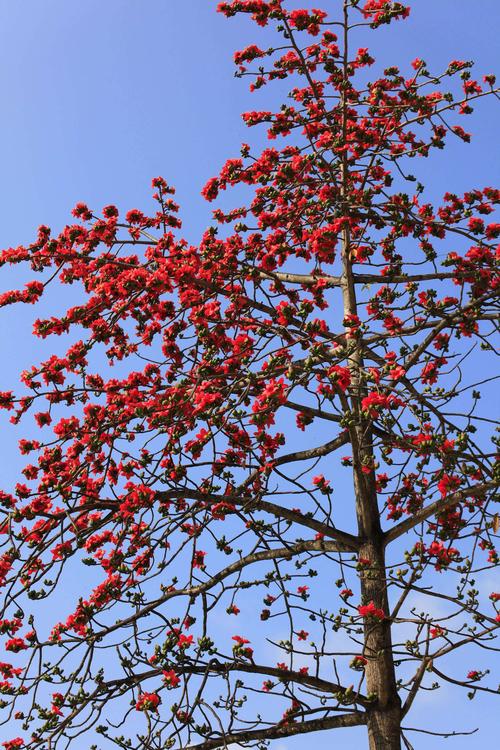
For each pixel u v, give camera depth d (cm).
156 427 707
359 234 873
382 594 742
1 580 729
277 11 847
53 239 793
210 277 798
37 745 742
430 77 856
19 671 793
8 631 784
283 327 717
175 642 767
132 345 838
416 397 670
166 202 899
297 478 758
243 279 808
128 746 739
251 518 791
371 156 868
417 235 865
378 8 856
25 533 766
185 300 777
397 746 699
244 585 820
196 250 781
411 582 673
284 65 881
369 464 727
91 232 815
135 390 764
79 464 775
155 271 772
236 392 790
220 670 740
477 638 673
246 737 722
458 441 666
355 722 719
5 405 756
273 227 847
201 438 696
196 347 773
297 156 857
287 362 711
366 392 733
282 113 871
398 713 709
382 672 716
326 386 689
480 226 841
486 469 697
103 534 816
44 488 752
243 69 880
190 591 793
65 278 804
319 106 901
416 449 686
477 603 738
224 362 771
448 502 725
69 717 730
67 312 762
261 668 740
